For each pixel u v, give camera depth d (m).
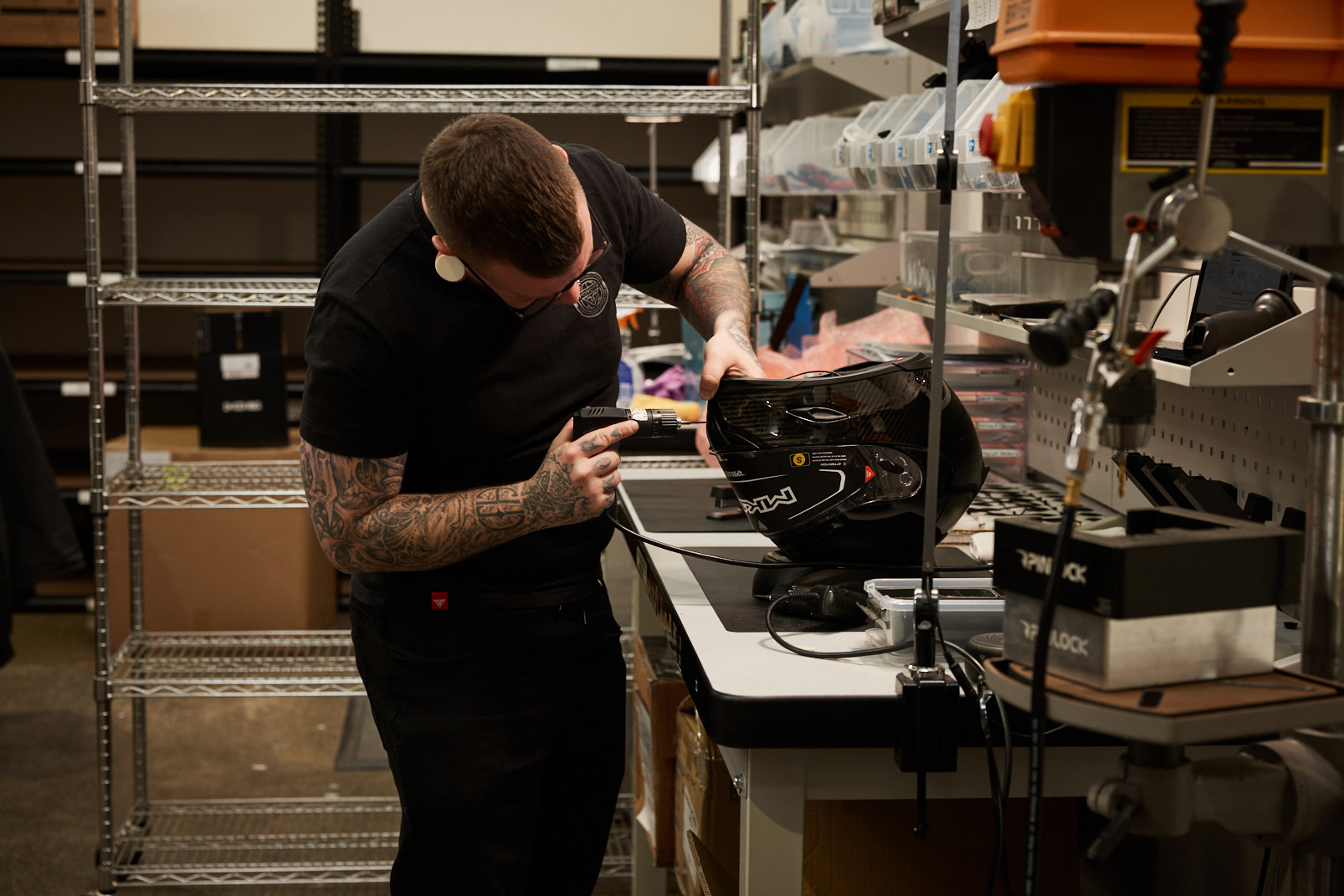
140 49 4.49
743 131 4.65
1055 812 1.51
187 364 4.93
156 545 4.02
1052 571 0.95
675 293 1.92
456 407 1.55
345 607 4.68
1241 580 1.00
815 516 1.51
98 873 2.59
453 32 5.23
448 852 1.66
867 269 3.35
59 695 3.85
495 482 1.63
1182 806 1.01
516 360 1.56
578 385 1.65
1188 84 1.02
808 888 1.41
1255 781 1.04
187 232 5.34
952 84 1.16
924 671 1.21
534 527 1.48
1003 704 1.16
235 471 2.79
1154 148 1.04
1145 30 1.00
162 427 4.64
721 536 1.90
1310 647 1.11
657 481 2.37
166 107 2.38
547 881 1.84
